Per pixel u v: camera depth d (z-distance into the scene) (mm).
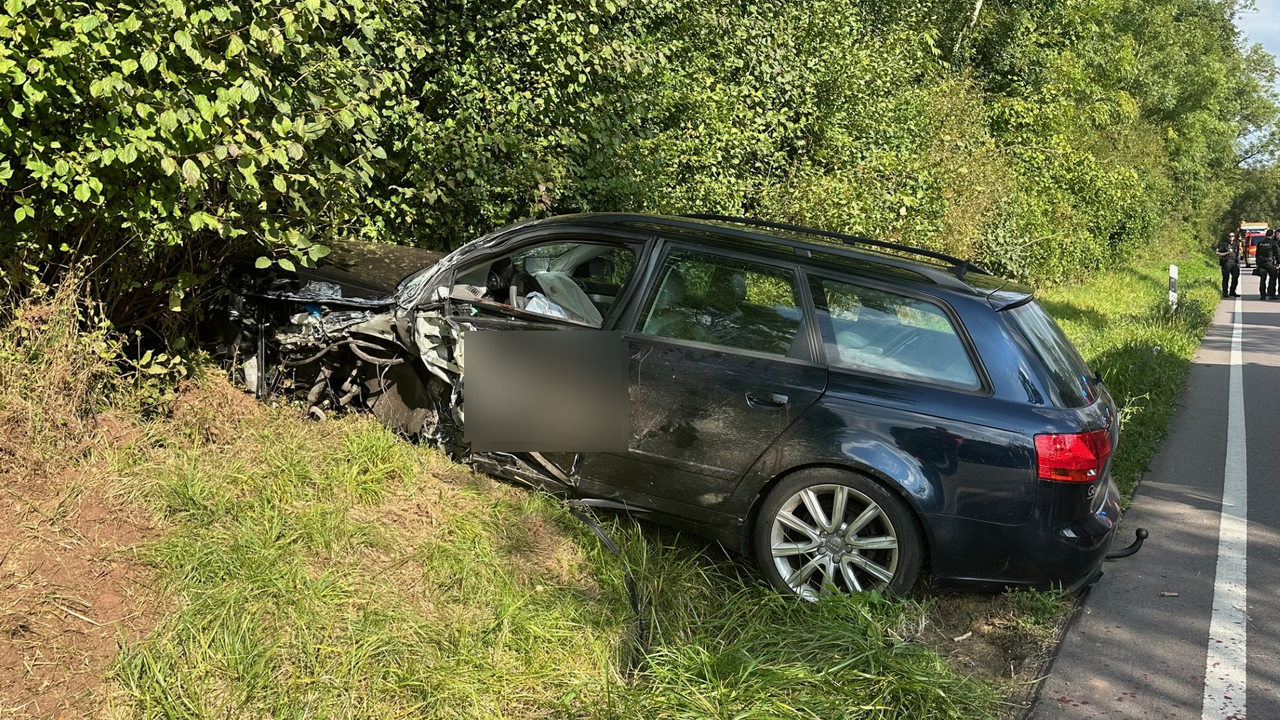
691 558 4602
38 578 3328
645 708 3375
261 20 4188
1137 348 11703
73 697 2961
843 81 12359
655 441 4594
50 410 3973
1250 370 12438
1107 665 4168
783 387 4371
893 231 11672
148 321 5160
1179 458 7754
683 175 9898
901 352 4383
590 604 4055
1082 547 4254
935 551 4238
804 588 4355
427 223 7602
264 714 3059
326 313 5188
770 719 3297
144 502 3914
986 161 15789
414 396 5289
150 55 3836
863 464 4215
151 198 4125
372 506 4438
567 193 7855
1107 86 31172
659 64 9305
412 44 6566
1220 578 5215
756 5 12039
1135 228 28594
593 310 4891
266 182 4723
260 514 4070
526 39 8203
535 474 4859
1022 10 24562
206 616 3354
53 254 4445
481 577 4051
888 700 3510
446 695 3258
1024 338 4406
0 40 3543
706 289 4664
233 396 4977
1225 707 3848
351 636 3436
